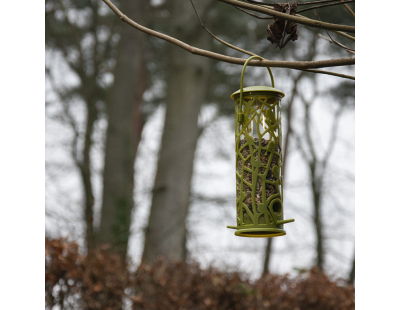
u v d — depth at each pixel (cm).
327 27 196
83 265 522
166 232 880
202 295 591
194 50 215
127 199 770
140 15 952
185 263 620
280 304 618
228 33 1152
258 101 250
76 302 514
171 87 963
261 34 1121
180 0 968
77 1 1030
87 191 803
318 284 646
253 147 248
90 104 925
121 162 855
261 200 246
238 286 605
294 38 215
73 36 984
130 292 543
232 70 1193
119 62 907
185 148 930
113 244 733
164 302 557
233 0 204
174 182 913
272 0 677
